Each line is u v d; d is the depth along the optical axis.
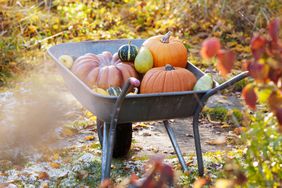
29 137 5.89
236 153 5.31
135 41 5.65
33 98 7.00
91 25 9.49
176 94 4.37
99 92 4.62
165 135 6.03
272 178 3.59
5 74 7.70
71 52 5.49
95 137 5.94
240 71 7.77
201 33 9.29
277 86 2.93
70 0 10.00
